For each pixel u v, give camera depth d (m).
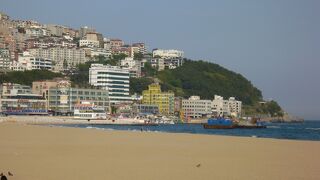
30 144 60.69
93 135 84.69
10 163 38.69
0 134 86.44
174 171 34.16
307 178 31.05
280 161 40.94
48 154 46.75
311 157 44.62
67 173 32.94
